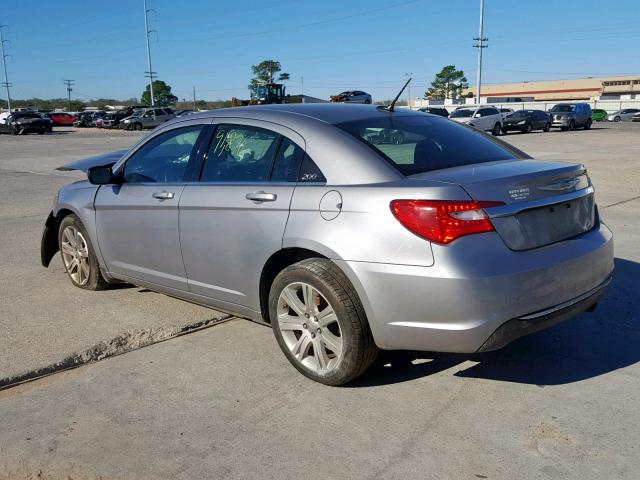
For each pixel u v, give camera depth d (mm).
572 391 3520
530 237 3320
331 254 3379
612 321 4559
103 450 3049
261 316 3975
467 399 3451
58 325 4652
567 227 3557
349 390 3588
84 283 5520
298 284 3594
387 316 3252
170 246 4406
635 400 3402
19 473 2885
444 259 3080
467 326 3092
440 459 2896
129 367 3990
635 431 3090
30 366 3914
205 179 4227
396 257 3184
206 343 4344
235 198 3898
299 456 2957
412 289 3150
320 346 3580
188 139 4461
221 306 4242
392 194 3240
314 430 3178
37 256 6906
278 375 3805
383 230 3225
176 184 4379
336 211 3400
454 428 3158
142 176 4758
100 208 5012
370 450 2990
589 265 3527
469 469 2814
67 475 2859
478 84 50844
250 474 2830
